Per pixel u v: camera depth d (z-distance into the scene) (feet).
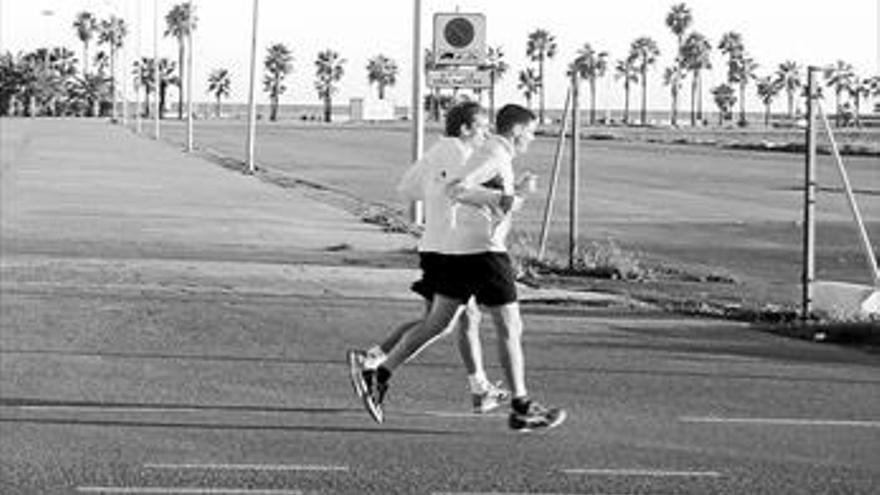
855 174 294.87
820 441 48.19
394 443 46.85
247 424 49.57
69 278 95.55
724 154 398.62
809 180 84.38
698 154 397.60
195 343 69.92
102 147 361.10
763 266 120.06
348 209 171.32
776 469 43.62
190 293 89.76
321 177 253.85
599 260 109.40
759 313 85.81
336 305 86.07
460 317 51.24
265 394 55.83
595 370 63.77
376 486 40.60
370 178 252.01
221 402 53.83
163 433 47.65
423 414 52.26
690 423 51.34
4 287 90.17
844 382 61.62
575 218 112.88
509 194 49.08
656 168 311.27
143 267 102.32
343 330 75.77
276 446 45.96
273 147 409.90
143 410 51.75
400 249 121.08
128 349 67.36
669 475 42.57
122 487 39.88
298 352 67.67
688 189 236.63
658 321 82.74
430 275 49.88
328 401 54.54
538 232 148.77
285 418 50.85
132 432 47.70
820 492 40.70
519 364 49.11
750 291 100.37
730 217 177.06
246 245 122.72
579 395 57.11
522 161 326.85
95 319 77.30
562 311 86.33
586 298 92.02
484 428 49.78
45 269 99.76
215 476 41.47
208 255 113.29
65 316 78.13
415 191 51.39
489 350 69.00
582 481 41.63
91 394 54.80
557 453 45.65
